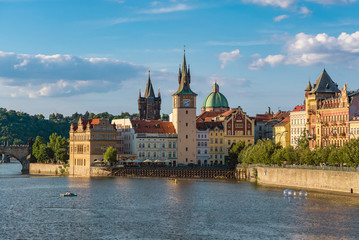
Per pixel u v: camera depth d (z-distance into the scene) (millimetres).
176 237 136625
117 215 164375
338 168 197000
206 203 185625
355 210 164750
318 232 140000
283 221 152875
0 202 191375
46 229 145500
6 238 136375
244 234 138875
